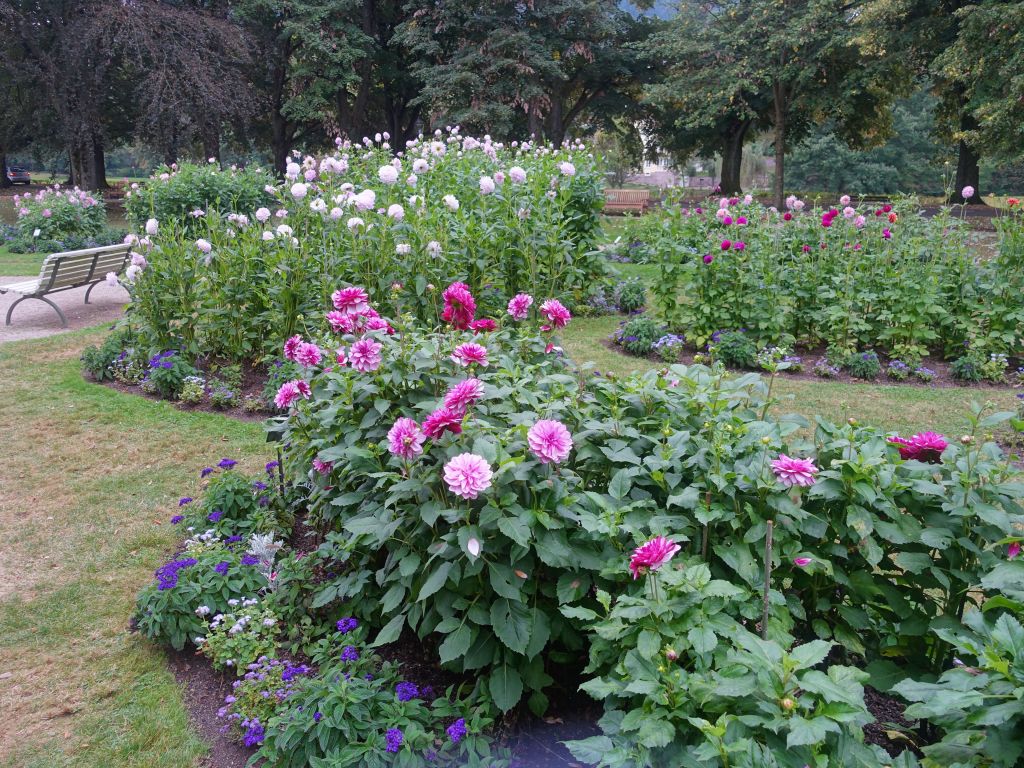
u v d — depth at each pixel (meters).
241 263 6.57
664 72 30.52
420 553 2.52
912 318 6.82
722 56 25.89
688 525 2.38
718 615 1.99
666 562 2.10
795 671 1.67
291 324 6.41
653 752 1.75
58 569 3.65
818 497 2.39
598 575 2.35
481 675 2.59
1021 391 6.08
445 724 2.42
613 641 2.10
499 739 2.38
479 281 7.30
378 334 3.21
